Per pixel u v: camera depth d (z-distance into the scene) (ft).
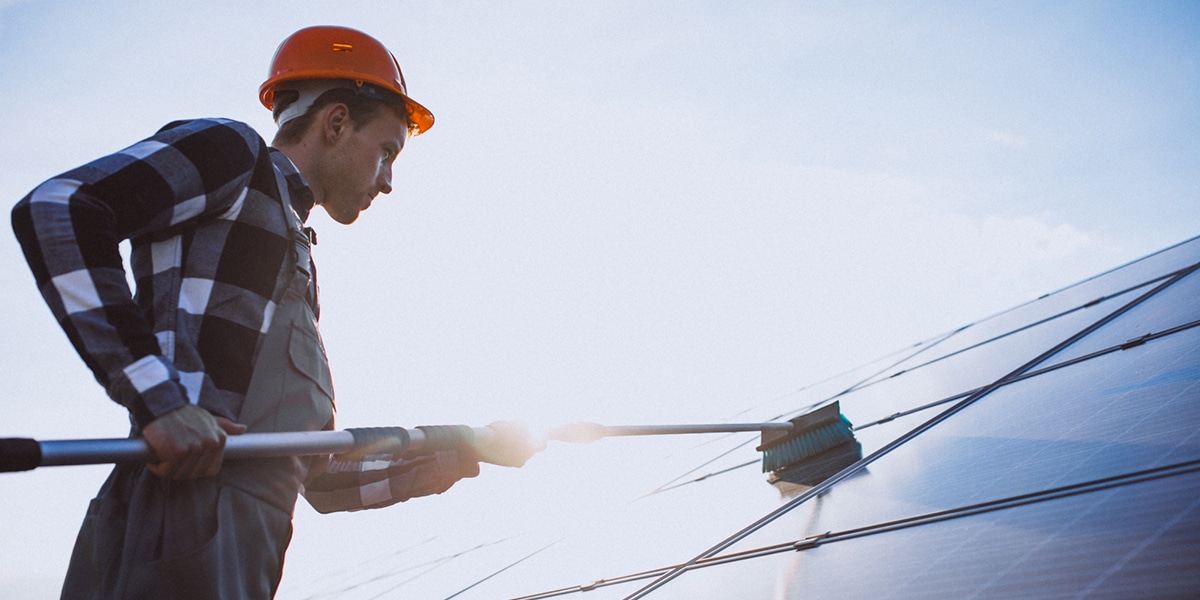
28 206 3.91
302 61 5.76
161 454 3.86
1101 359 7.95
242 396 4.49
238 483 4.44
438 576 14.96
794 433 10.06
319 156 5.69
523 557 12.50
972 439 7.01
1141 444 4.78
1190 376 5.78
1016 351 11.38
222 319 4.46
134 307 4.03
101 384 4.07
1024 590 3.48
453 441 5.93
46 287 3.91
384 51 6.12
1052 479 4.88
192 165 4.35
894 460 7.57
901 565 4.50
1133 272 14.64
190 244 4.50
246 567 4.42
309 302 5.26
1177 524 3.47
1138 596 2.99
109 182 4.09
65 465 3.64
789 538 6.31
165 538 4.12
